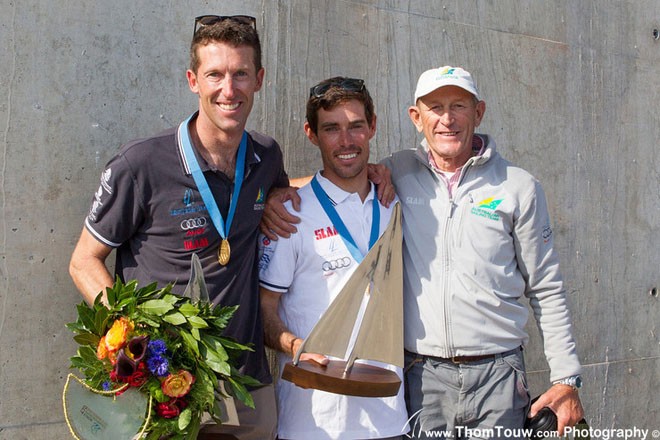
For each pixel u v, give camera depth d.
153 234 2.83
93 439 2.53
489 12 4.50
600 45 4.96
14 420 3.11
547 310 3.36
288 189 3.18
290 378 2.86
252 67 2.83
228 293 2.90
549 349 3.36
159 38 3.44
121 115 3.34
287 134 3.83
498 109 4.52
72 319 3.23
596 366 4.91
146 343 2.50
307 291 3.08
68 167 3.21
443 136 3.26
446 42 4.34
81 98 3.24
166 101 3.47
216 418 2.70
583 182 4.88
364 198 3.22
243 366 2.97
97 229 2.80
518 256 3.33
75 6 3.22
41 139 3.15
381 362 3.04
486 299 3.20
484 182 3.29
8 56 3.07
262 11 3.73
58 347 3.20
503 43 4.55
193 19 3.54
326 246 3.09
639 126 5.15
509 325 3.24
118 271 2.96
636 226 5.14
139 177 2.77
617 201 5.04
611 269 5.00
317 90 3.11
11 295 3.09
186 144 2.83
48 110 3.16
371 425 3.02
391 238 3.00
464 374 3.20
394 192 3.31
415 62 4.23
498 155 3.42
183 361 2.60
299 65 3.85
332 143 3.10
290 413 3.07
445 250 3.23
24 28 3.10
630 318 5.10
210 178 2.88
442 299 3.20
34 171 3.14
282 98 3.80
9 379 3.09
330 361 3.06
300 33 3.84
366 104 3.14
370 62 4.07
